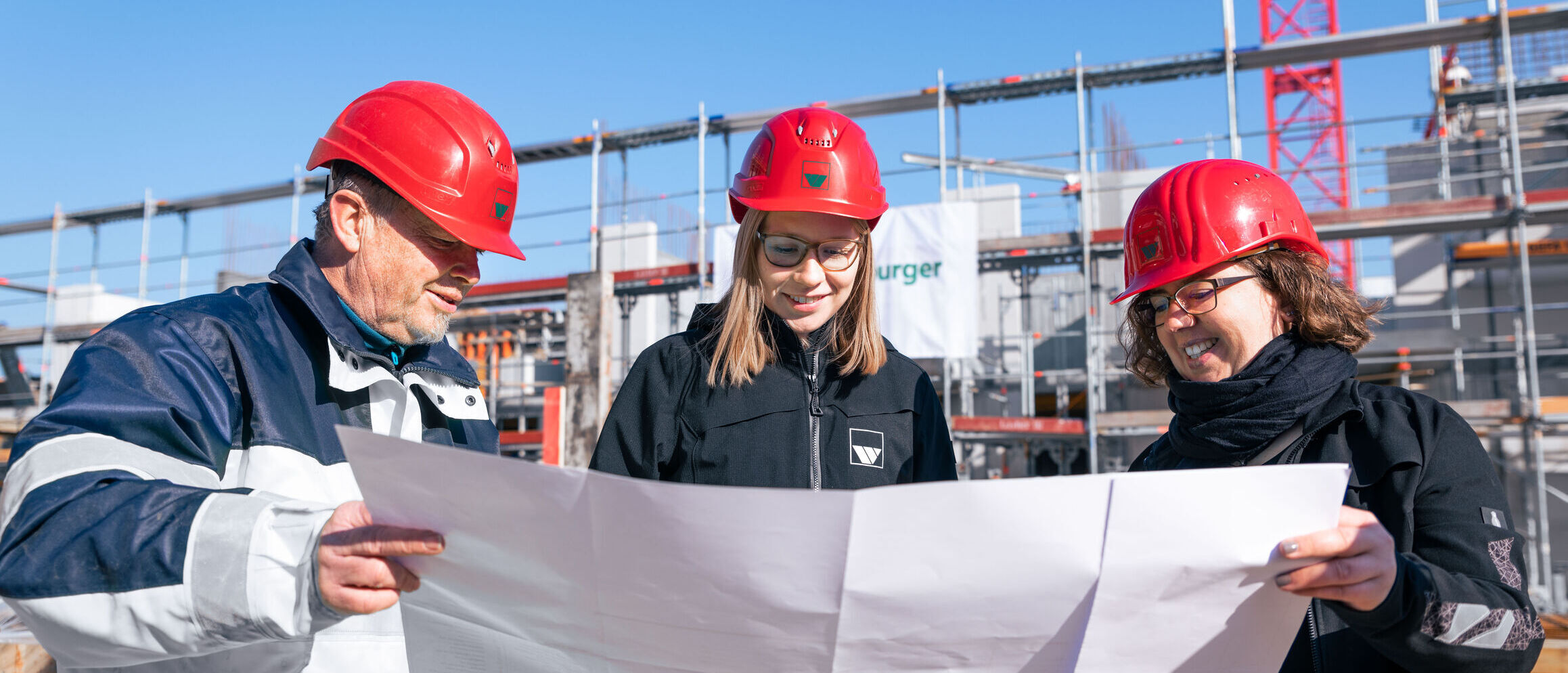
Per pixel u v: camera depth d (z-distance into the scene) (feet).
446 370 5.90
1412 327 38.04
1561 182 37.11
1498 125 34.83
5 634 8.96
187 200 48.37
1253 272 5.01
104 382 3.99
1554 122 36.68
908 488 3.00
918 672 3.56
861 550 3.12
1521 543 4.17
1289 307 5.05
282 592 3.28
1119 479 3.07
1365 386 4.98
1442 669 3.69
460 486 3.09
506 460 2.96
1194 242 5.08
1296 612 3.44
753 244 6.90
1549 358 35.88
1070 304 42.75
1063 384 39.06
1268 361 4.90
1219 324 5.07
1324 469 3.09
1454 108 39.68
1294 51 33.01
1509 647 3.74
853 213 6.56
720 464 6.68
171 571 3.31
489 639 3.83
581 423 27.09
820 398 6.88
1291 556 3.20
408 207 5.02
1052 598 3.33
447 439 5.84
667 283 40.32
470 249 5.30
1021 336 37.91
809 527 3.06
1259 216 5.05
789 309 6.83
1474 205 31.35
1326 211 33.12
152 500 3.46
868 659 3.48
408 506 3.22
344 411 5.22
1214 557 3.23
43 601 3.37
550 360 46.29
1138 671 3.51
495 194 5.22
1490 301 37.42
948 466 7.48
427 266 5.12
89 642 3.43
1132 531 3.18
